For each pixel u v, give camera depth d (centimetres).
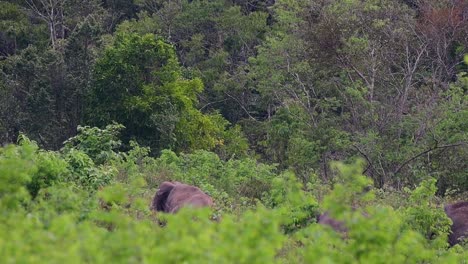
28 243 1744
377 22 7238
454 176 5919
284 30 8962
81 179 3566
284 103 7494
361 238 2020
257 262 1689
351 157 6325
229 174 5059
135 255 1712
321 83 7738
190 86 8125
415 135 6425
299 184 2867
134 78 7544
